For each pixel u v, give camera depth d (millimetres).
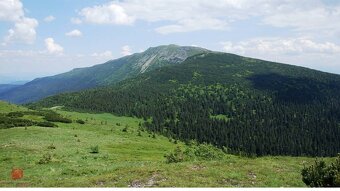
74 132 95688
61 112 187625
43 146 66438
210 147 44531
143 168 32344
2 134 81562
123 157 63406
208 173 29516
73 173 39688
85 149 68312
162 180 27844
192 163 34281
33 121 110062
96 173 37781
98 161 54656
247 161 35562
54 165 48531
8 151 59500
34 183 30781
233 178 28531
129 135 123125
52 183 29297
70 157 56969
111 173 32406
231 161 35375
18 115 123688
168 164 35219
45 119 123750
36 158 53719
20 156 55188
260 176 29438
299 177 29656
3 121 102938
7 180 35594
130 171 31500
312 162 38531
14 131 85375
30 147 63719
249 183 27188
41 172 42656
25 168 46281
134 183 27391
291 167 34406
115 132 123250
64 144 72562
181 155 42531
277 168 33344
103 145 81188
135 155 70938
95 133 103875
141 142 100938
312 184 26188
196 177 28328
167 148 94562
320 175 26375
